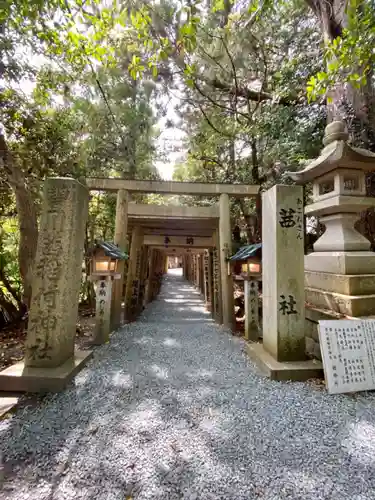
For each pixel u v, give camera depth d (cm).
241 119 807
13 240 776
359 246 363
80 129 706
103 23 314
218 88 772
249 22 590
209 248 793
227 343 457
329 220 393
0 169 529
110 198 884
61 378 275
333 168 364
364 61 289
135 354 393
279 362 323
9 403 252
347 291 334
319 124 564
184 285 1485
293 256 333
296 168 596
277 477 169
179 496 157
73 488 162
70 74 597
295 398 262
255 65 714
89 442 199
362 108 468
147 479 168
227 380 304
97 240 469
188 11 262
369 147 477
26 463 181
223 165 930
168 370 333
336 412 239
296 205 337
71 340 335
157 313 760
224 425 221
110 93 701
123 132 798
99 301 452
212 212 624
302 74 579
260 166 745
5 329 589
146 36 303
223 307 580
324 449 193
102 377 308
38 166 631
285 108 599
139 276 727
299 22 631
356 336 290
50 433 210
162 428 216
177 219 685
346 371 278
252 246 514
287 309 329
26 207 559
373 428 217
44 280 302
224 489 161
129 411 240
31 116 592
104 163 848
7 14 274
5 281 679
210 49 685
